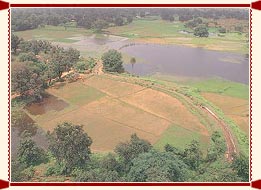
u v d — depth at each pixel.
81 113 54.72
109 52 76.62
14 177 34.75
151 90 63.19
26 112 55.12
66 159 36.09
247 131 48.84
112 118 52.78
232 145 43.66
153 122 51.16
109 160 35.12
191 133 47.62
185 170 33.25
